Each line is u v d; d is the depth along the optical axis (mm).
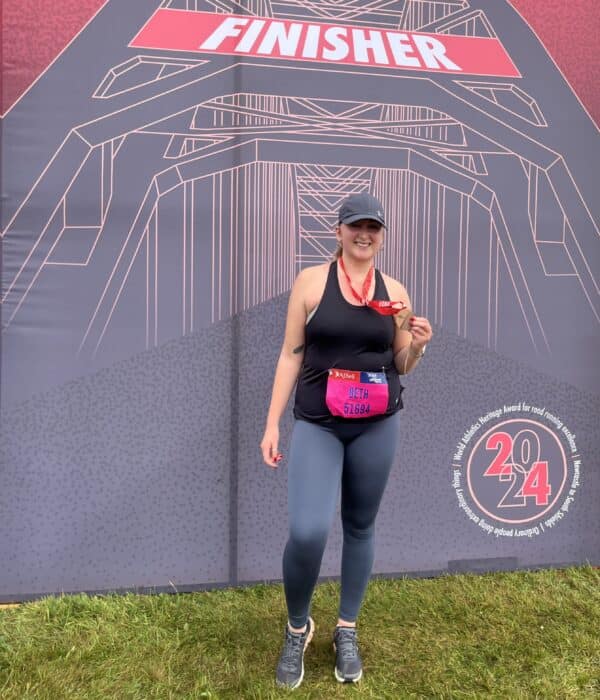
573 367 3066
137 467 2766
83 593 2732
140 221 2715
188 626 2453
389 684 2146
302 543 1948
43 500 2713
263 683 2113
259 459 2844
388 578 2947
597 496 3115
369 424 2031
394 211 2881
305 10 2779
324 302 1986
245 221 2781
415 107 2875
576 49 2975
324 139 2816
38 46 2611
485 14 2906
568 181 3006
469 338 2971
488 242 2961
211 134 2740
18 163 2627
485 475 3025
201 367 2787
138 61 2676
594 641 2377
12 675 2117
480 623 2510
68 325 2691
